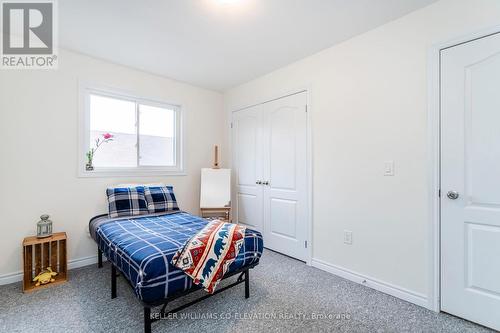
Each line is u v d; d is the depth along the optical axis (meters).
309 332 1.59
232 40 2.38
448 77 1.77
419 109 1.90
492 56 1.60
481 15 1.63
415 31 1.92
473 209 1.68
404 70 1.98
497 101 1.59
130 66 2.97
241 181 3.65
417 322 1.69
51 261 2.35
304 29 2.18
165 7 1.88
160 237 1.85
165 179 3.33
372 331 1.60
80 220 2.64
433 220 1.83
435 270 1.82
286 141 2.98
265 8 1.89
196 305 1.89
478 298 1.66
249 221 3.53
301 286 2.20
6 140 2.25
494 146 1.60
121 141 3.03
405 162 1.98
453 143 1.75
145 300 1.39
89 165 2.72
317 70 2.62
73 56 2.60
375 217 2.16
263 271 2.53
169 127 3.47
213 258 1.66
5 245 2.24
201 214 3.49
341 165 2.41
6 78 2.26
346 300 1.97
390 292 2.05
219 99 3.96
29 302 1.92
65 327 1.62
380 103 2.12
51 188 2.48
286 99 2.97
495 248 1.60
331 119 2.49
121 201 2.63
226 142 3.94
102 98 2.89
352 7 1.88
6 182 2.25
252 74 3.23
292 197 2.91
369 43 2.20
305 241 2.76
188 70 3.10
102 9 1.91
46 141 2.45
